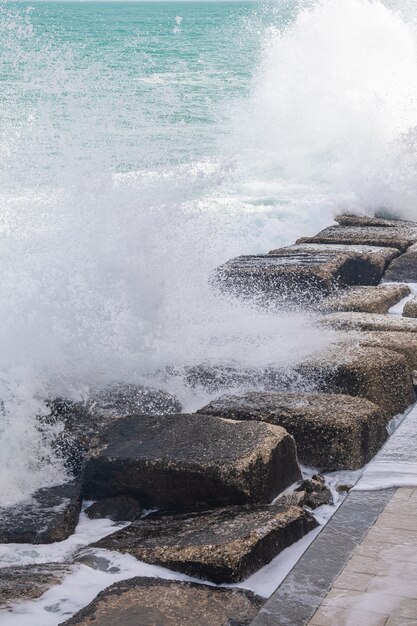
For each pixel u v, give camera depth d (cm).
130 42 8388
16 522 489
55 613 395
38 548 473
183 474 516
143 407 635
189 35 10588
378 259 1018
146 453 534
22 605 399
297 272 915
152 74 4444
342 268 961
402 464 505
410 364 729
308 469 577
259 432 546
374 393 662
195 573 431
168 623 382
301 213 1670
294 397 625
